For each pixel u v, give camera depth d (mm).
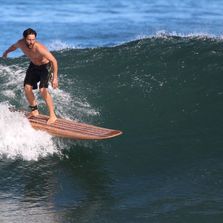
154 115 39406
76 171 32250
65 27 89750
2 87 43812
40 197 29094
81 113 40156
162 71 45625
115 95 42375
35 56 34250
